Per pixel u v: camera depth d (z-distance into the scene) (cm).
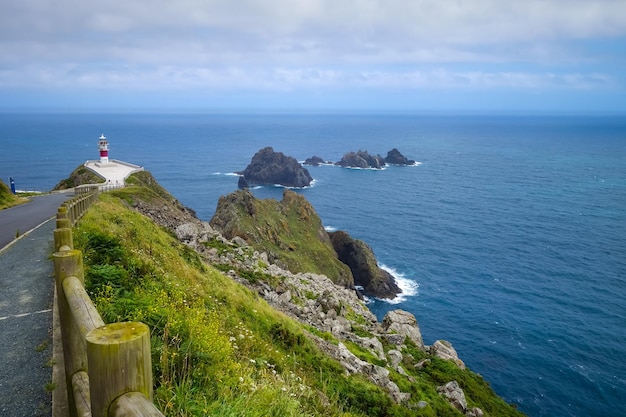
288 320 2427
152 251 2066
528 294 6900
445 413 2138
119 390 269
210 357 814
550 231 10306
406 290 7156
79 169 6862
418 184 16625
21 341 917
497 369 4928
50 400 682
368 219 11331
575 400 4428
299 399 1057
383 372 2148
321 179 17712
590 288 7106
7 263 1652
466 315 6241
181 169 18775
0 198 3819
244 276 3159
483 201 13612
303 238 7781
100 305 891
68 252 574
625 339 5556
